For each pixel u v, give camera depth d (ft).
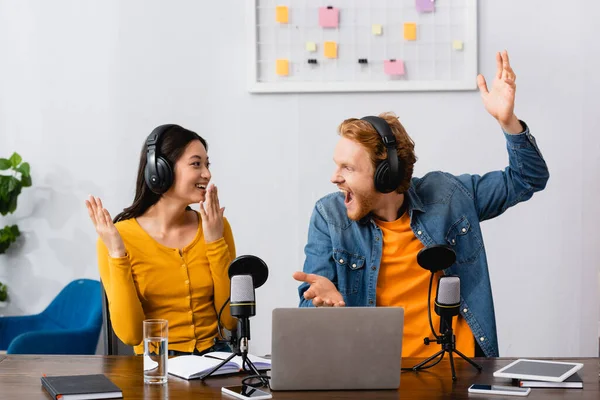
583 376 6.13
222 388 5.74
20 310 12.37
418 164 11.91
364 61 11.74
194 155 7.85
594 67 11.76
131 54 12.09
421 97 11.84
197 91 12.04
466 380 6.05
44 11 12.19
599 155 11.81
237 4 11.92
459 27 11.69
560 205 11.92
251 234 12.10
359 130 7.25
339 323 5.74
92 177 12.26
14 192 11.66
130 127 12.16
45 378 5.97
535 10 11.76
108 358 6.91
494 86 7.59
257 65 11.88
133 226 7.96
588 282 11.91
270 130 12.00
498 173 8.04
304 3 11.80
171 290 7.86
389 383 5.81
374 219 7.74
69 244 12.33
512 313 12.00
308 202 12.03
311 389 5.76
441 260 6.26
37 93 12.26
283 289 12.11
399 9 11.72
